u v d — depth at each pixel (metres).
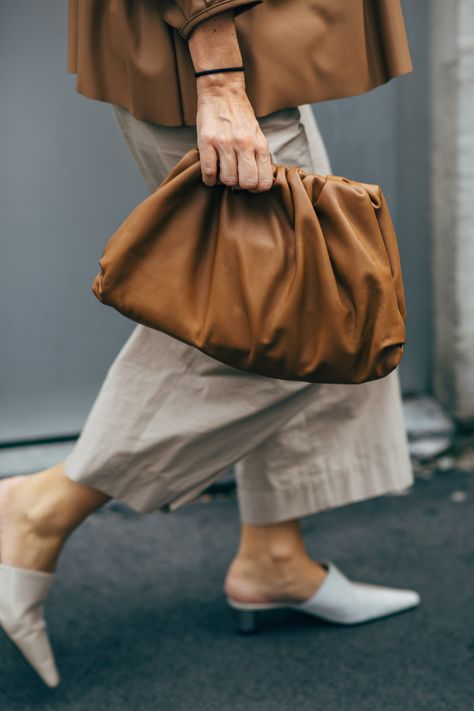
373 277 1.33
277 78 1.41
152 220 1.38
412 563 2.22
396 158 2.70
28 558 1.69
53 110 2.50
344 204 1.36
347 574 2.18
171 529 2.41
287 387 1.59
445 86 2.58
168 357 1.60
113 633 1.96
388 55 1.52
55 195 2.56
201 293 1.41
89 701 1.74
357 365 1.38
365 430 1.81
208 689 1.77
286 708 1.70
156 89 1.44
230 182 1.35
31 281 2.60
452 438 2.76
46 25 2.45
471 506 2.49
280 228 1.37
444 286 2.74
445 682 1.76
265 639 1.93
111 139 2.56
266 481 1.81
